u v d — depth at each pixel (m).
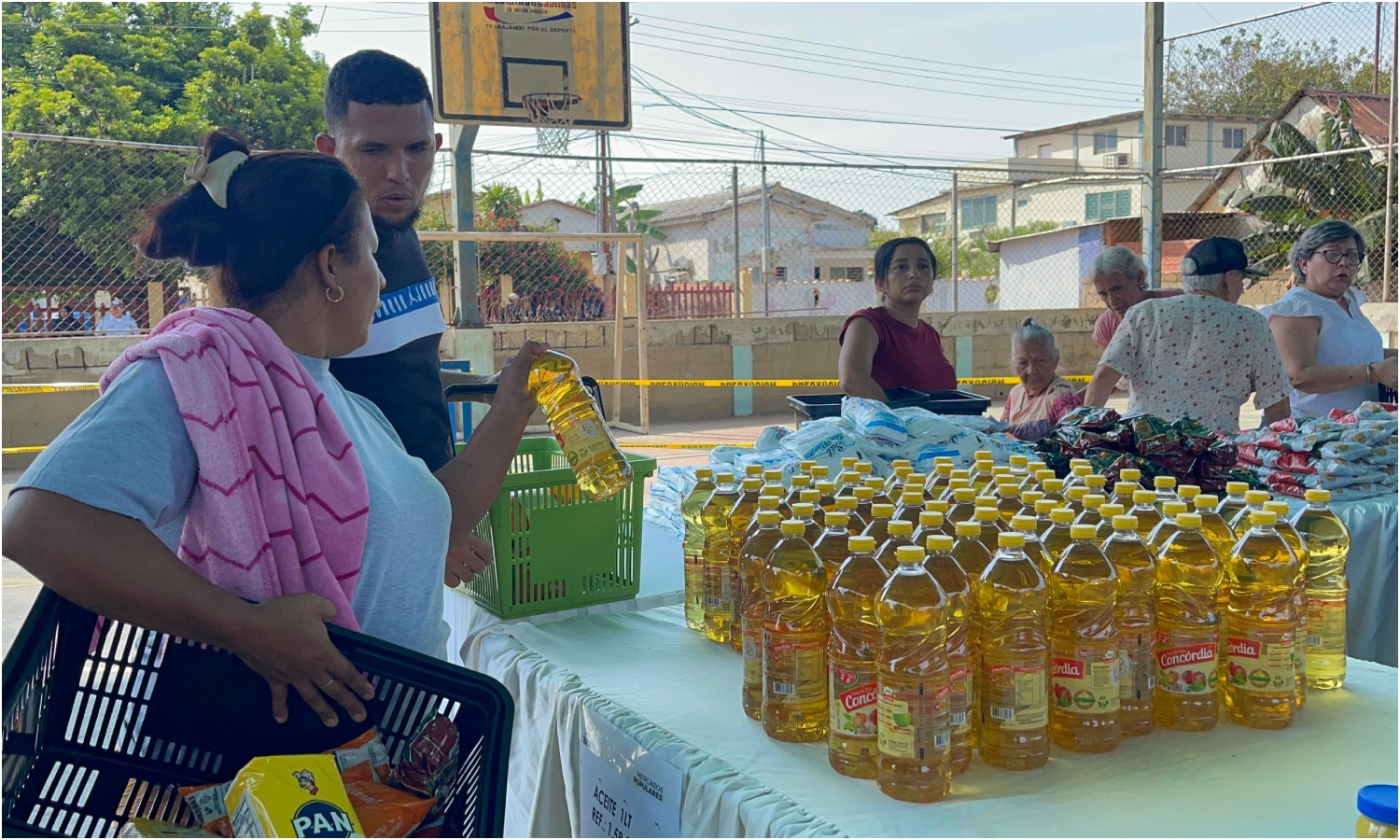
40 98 16.19
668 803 1.37
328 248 1.38
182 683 1.24
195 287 10.50
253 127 18.50
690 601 1.96
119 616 1.13
